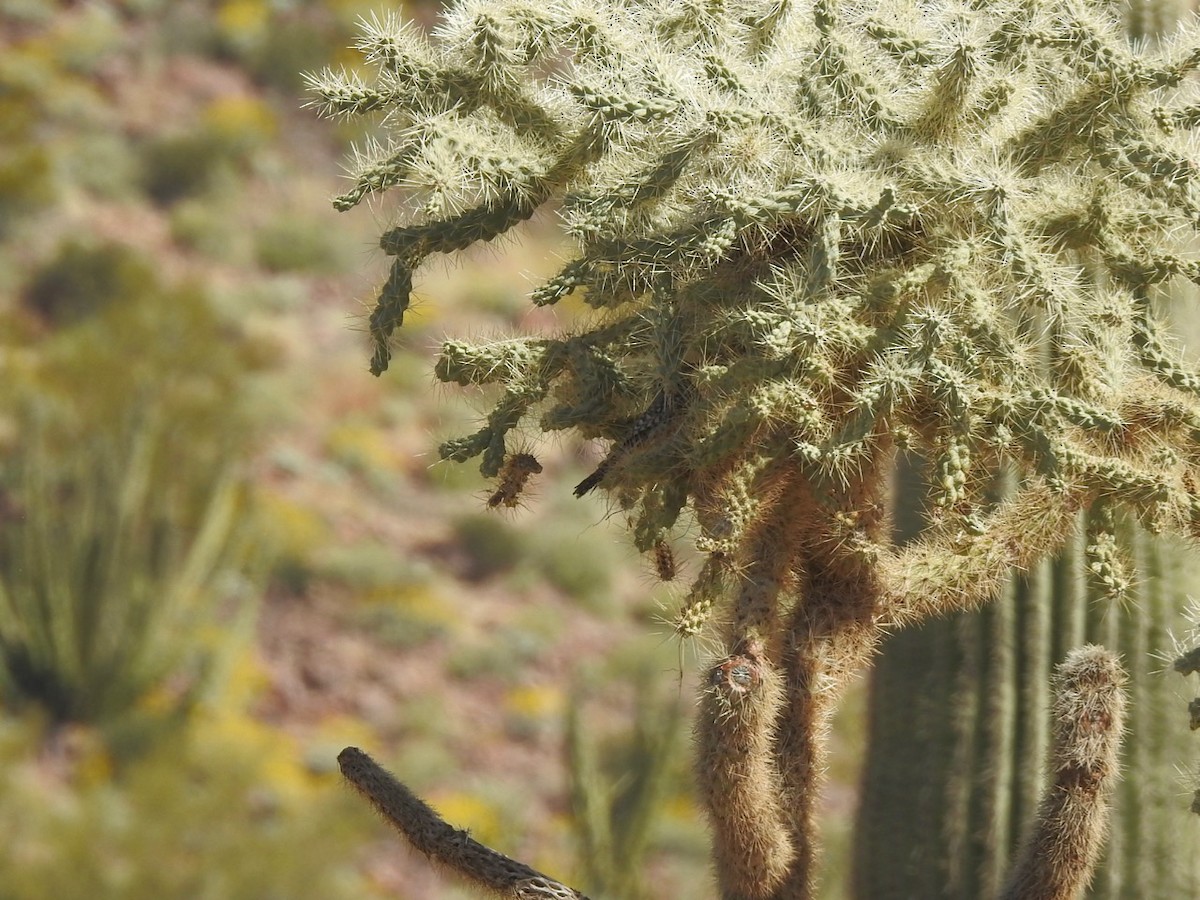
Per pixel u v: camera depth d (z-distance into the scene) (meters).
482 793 15.70
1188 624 3.57
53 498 17.45
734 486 2.39
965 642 3.75
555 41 2.50
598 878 8.80
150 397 17.86
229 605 17.61
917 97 2.49
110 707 15.81
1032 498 2.55
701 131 2.43
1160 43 2.68
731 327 2.43
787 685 2.52
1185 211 2.47
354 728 16.50
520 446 2.67
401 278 2.53
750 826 2.42
